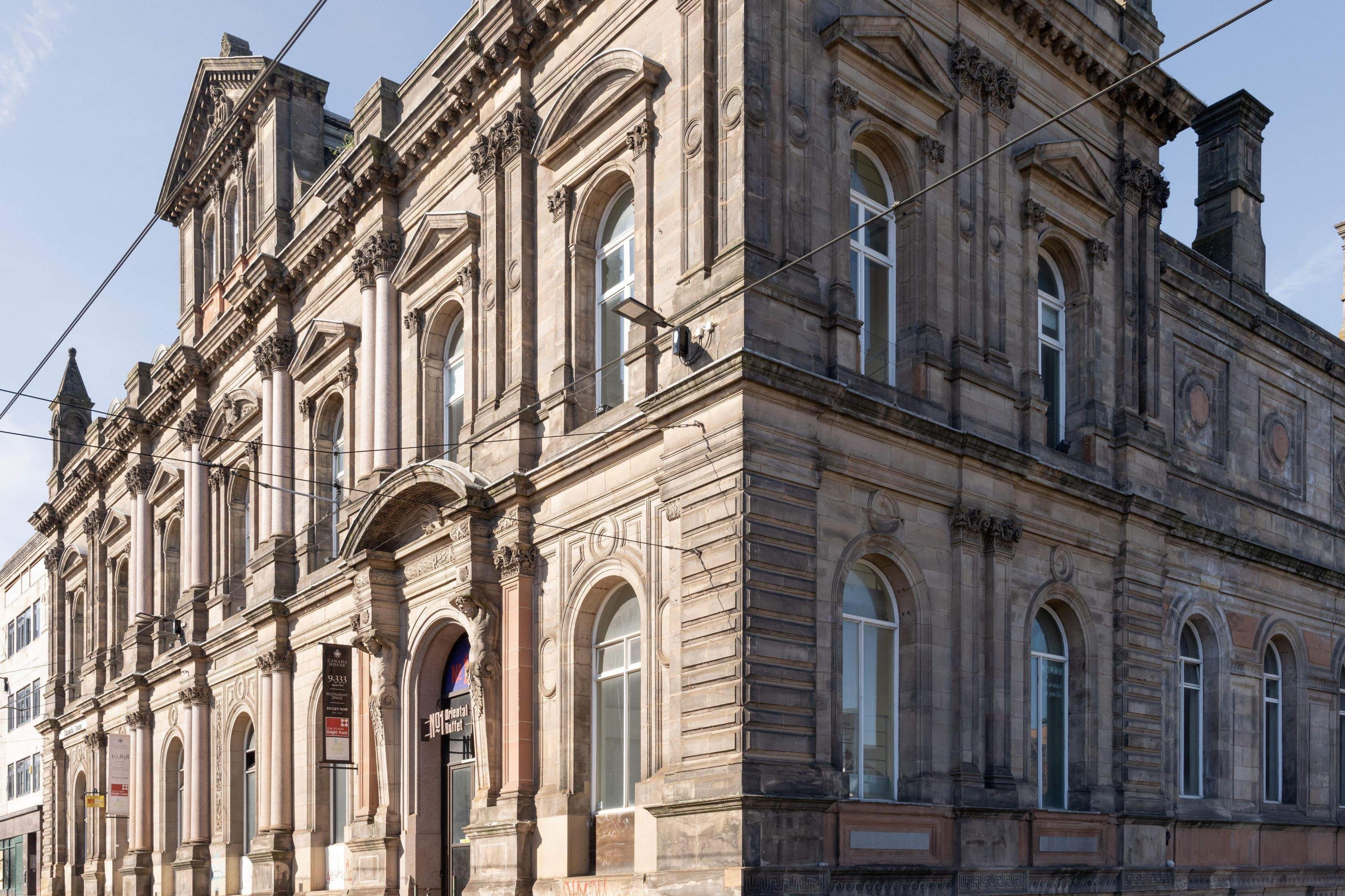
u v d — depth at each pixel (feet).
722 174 70.03
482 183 90.17
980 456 75.82
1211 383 105.09
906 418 71.72
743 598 63.10
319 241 113.80
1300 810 105.40
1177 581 94.79
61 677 186.50
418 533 93.56
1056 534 81.87
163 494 151.74
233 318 130.21
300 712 111.86
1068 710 83.51
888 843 67.51
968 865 71.36
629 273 80.84
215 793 128.06
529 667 80.28
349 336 108.88
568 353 81.97
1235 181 116.26
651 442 71.82
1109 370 90.68
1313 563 109.19
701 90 71.51
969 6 83.15
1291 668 108.06
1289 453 113.80
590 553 76.64
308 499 114.83
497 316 87.25
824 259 71.56
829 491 68.59
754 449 64.49
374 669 95.20
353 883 95.76
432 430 97.76
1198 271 104.68
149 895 143.23
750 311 66.39
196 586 137.08
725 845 61.21
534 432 83.61
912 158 78.48
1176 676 93.25
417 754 92.02
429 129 97.60
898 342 77.61
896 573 72.74
